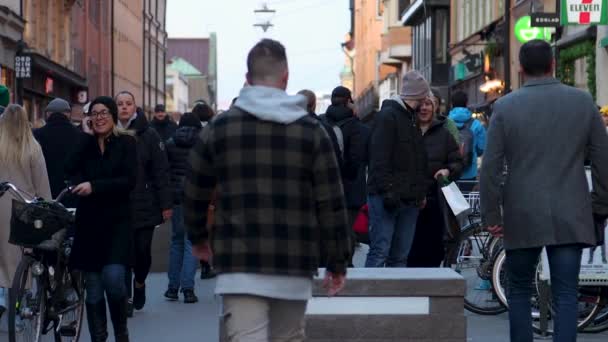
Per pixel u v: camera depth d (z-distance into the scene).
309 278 7.11
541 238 9.35
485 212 9.57
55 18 59.34
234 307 7.05
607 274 11.97
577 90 9.52
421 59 71.88
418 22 73.31
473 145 17.55
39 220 10.85
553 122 9.41
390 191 13.16
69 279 11.80
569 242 9.38
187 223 7.34
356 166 16.02
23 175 12.39
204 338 13.02
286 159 7.01
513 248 9.52
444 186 13.83
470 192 16.28
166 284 18.33
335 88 16.09
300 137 7.02
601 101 31.59
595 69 32.28
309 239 7.07
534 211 9.38
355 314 9.89
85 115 15.16
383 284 9.88
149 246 14.80
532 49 9.56
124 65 93.19
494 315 14.05
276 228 6.99
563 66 35.12
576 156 9.45
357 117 16.23
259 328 7.04
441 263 14.63
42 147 14.83
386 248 13.46
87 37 71.31
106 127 10.97
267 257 6.96
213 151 7.13
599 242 9.87
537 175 9.41
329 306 9.89
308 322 9.89
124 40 93.19
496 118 9.55
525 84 9.63
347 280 9.87
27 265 11.08
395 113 13.28
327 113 16.11
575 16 26.08
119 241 10.98
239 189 7.02
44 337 12.91
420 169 13.32
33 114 53.19
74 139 14.90
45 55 56.34
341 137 15.86
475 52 54.44
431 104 13.69
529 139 9.43
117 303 11.05
